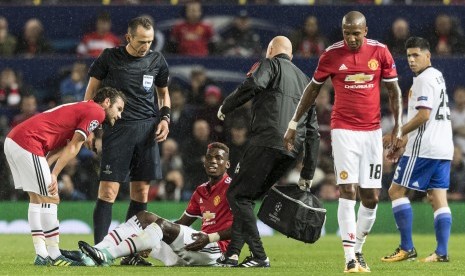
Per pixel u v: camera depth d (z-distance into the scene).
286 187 36.50
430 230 66.44
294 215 36.00
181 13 79.25
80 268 34.66
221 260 36.09
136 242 35.88
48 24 79.81
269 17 79.31
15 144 35.47
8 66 74.56
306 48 75.75
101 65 39.81
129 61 39.66
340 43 33.72
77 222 65.81
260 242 35.94
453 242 57.41
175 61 74.56
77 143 35.06
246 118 65.94
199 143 66.88
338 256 45.72
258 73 34.94
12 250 48.28
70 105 35.78
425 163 41.94
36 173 35.34
